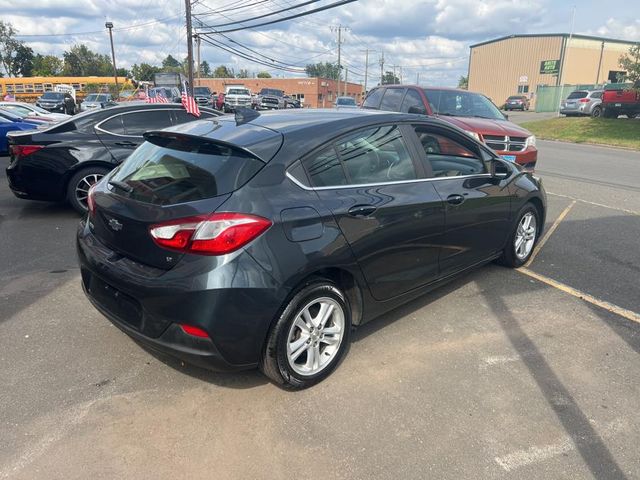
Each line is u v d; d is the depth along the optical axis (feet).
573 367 11.59
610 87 122.31
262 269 9.31
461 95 32.27
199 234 9.08
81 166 22.77
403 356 11.91
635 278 16.84
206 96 122.11
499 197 15.28
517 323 13.61
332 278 11.00
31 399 10.11
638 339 12.89
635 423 9.72
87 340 12.40
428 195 12.67
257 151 10.04
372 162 11.85
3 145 44.04
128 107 24.39
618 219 24.47
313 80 253.85
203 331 9.16
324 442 9.11
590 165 45.62
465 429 9.49
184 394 10.38
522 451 8.96
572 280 16.58
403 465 8.60
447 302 14.80
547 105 153.79
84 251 11.16
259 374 11.14
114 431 9.28
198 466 8.52
